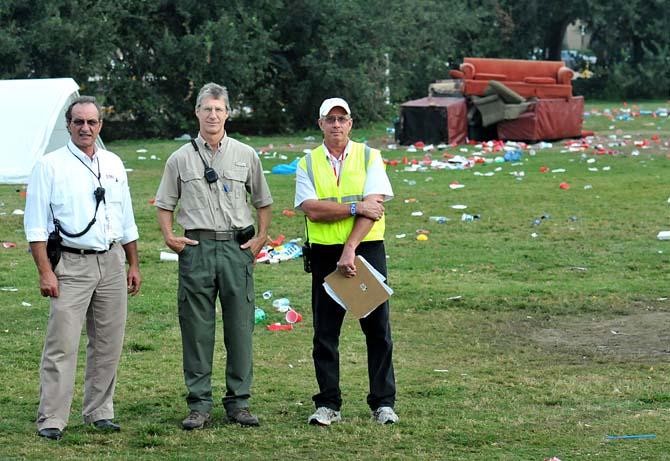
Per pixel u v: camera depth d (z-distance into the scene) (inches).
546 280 521.7
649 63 2148.1
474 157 1017.5
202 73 1443.2
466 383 346.6
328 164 295.3
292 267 553.3
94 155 291.9
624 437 282.0
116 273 294.2
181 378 353.1
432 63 1866.4
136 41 1459.2
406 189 816.9
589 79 2240.4
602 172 903.7
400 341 409.4
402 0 1633.9
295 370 365.1
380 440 282.2
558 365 372.8
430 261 566.3
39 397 315.9
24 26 1342.3
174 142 1370.6
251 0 1499.8
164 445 280.4
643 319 442.0
